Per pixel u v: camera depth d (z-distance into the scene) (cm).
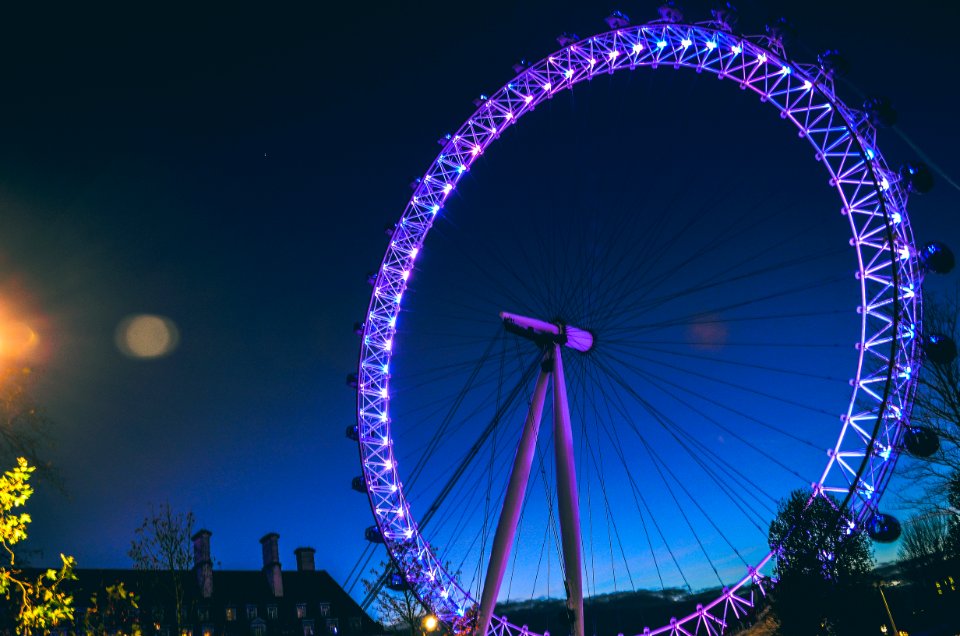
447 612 4775
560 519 4256
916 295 4169
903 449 4062
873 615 4419
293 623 7731
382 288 5228
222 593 7675
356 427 5044
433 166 5284
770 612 4541
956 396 4000
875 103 4212
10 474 1441
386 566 4888
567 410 4388
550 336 4400
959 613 6038
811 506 4422
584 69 5019
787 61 4369
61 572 1580
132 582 6412
